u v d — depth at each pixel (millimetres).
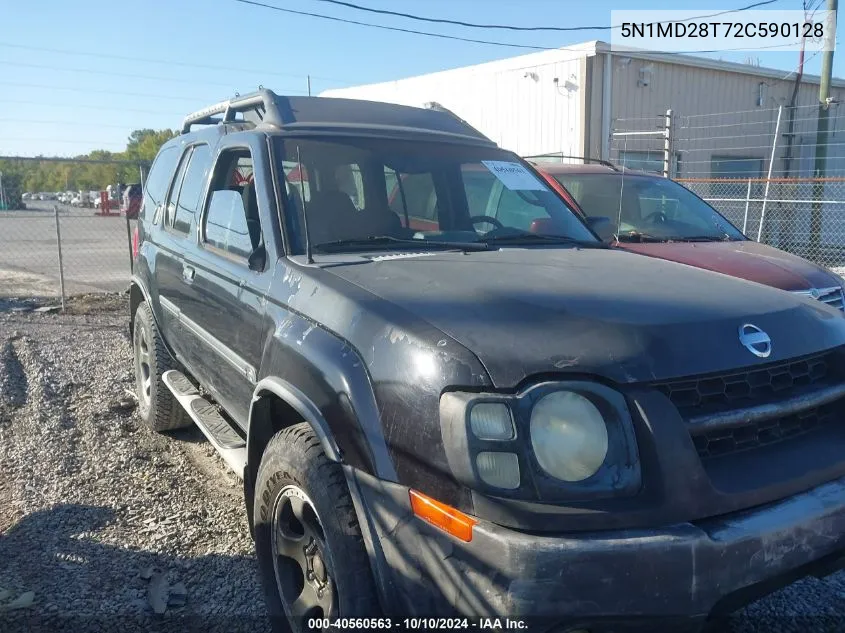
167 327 4949
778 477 2365
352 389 2496
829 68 16531
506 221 4078
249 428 3168
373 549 2412
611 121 17422
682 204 7711
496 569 2061
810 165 21141
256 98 4238
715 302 2701
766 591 2328
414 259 3172
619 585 2066
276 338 2994
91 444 5273
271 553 3031
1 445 5246
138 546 3873
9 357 7504
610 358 2266
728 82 19531
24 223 27000
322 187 3650
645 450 2197
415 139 4160
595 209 7441
